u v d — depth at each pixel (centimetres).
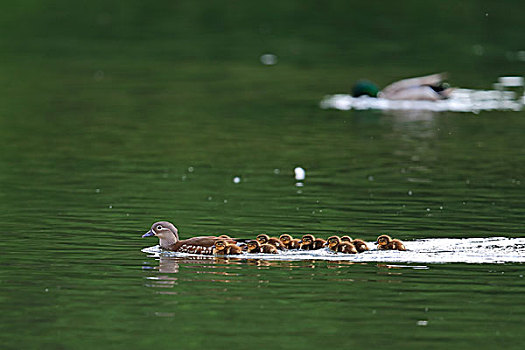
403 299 1459
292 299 1459
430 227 1867
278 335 1320
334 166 2462
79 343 1294
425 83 3438
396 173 2380
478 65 4022
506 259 1656
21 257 1673
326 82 3712
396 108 3328
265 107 3278
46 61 4122
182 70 3944
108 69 3950
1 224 1894
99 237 1809
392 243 1722
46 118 3059
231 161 2517
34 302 1448
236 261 1655
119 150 2634
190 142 2747
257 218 1950
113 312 1406
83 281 1542
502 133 2888
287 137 2830
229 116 3128
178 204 2072
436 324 1362
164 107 3259
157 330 1338
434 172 2388
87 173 2364
